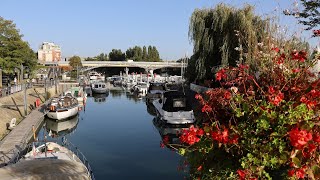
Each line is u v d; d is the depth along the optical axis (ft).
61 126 99.19
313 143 9.28
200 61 113.80
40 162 35.83
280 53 15.34
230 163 12.03
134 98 186.09
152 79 272.51
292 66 13.66
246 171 10.49
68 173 33.99
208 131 11.51
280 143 10.01
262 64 14.55
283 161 9.92
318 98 10.78
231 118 12.10
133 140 79.36
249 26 84.12
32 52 208.95
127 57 477.77
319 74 13.76
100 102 166.30
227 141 10.96
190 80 151.23
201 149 12.10
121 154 66.59
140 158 63.46
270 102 10.86
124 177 52.95
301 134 8.84
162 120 85.20
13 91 123.75
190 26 115.85
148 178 52.16
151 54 447.42
